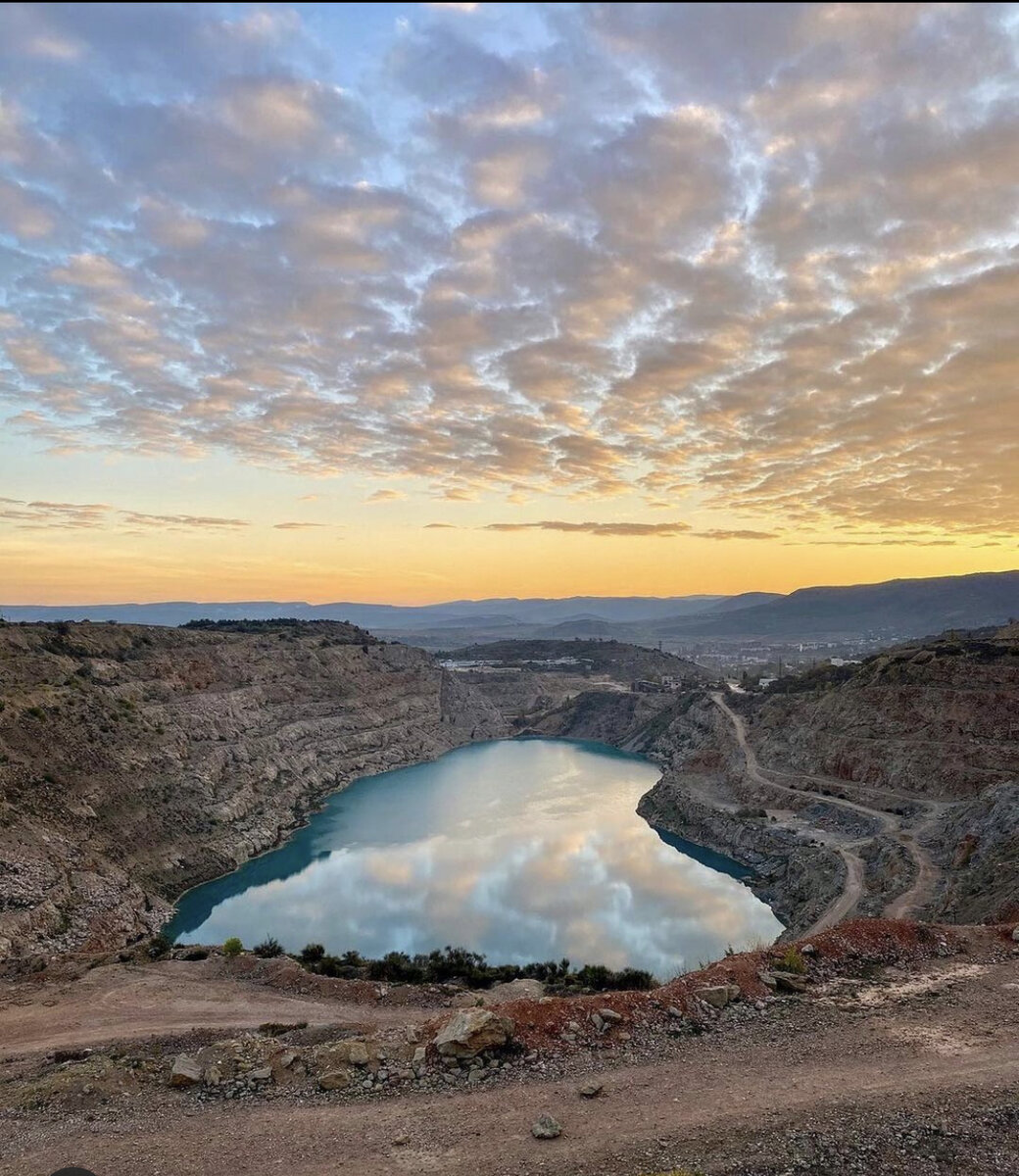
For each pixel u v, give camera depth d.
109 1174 15.74
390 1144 16.09
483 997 32.94
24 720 68.88
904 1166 13.97
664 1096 17.08
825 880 60.56
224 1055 21.69
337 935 57.16
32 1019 31.36
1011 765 68.62
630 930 57.53
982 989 22.03
